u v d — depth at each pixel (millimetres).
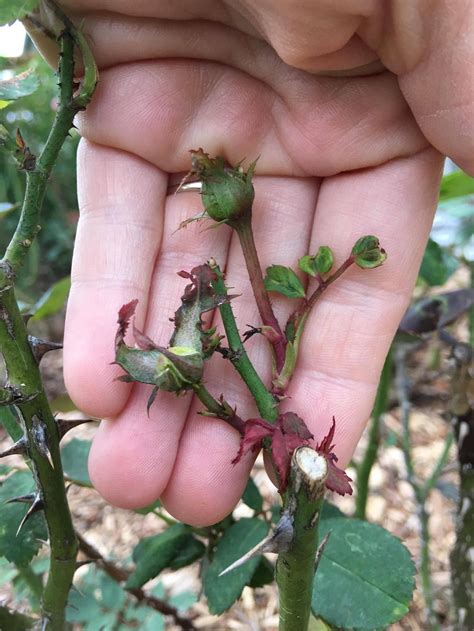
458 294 151
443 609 176
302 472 66
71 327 112
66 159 377
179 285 118
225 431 107
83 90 84
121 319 88
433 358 237
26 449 87
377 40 98
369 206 115
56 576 97
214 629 179
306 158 116
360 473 157
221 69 116
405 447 170
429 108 103
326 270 105
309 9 90
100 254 115
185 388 88
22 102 328
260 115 118
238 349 89
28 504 106
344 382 111
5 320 80
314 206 121
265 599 190
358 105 111
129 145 117
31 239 81
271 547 68
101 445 108
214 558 111
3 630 109
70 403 142
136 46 112
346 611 97
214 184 97
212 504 109
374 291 112
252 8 99
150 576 118
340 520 106
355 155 114
